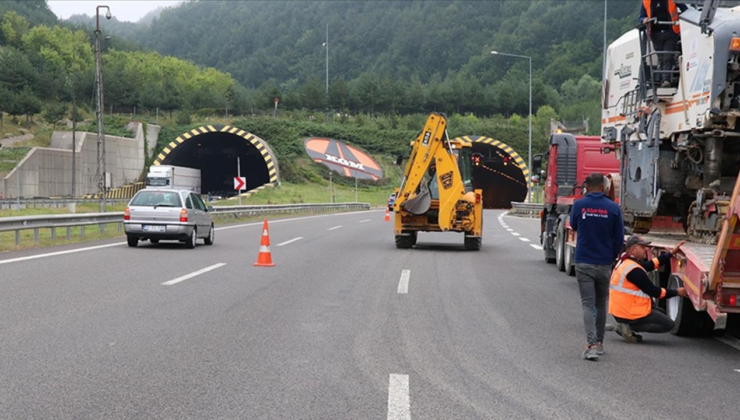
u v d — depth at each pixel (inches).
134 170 3710.6
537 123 4773.6
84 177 3233.3
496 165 3693.4
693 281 336.5
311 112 5201.8
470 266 680.4
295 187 3715.6
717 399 247.9
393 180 4190.5
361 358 296.2
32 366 270.4
